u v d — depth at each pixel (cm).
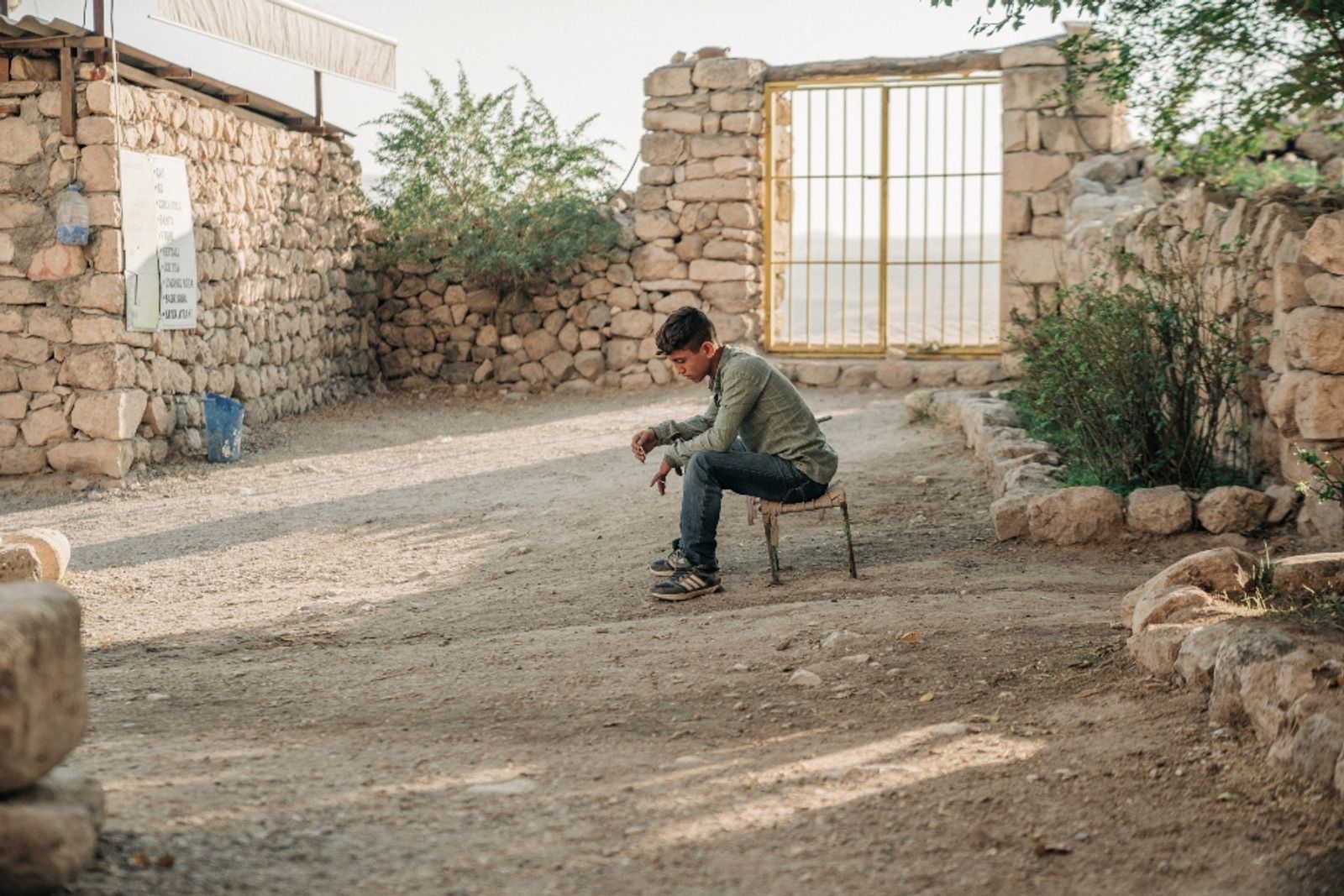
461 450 1143
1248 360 689
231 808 294
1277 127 796
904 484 795
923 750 338
